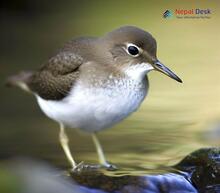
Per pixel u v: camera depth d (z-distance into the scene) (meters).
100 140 14.59
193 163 12.25
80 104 11.88
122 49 12.15
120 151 13.70
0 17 25.55
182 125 15.83
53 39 23.42
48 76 12.76
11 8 25.77
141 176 11.45
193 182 11.80
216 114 16.67
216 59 22.23
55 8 26.81
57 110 12.47
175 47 23.56
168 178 11.45
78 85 11.91
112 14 26.53
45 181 10.21
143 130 15.40
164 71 12.27
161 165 12.51
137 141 14.49
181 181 11.51
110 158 13.12
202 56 22.55
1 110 16.89
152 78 20.58
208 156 12.23
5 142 14.27
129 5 28.08
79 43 12.81
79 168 11.95
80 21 25.72
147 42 12.20
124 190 10.97
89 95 11.77
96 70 11.95
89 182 11.14
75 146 14.19
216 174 11.87
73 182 11.05
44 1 26.56
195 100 18.05
